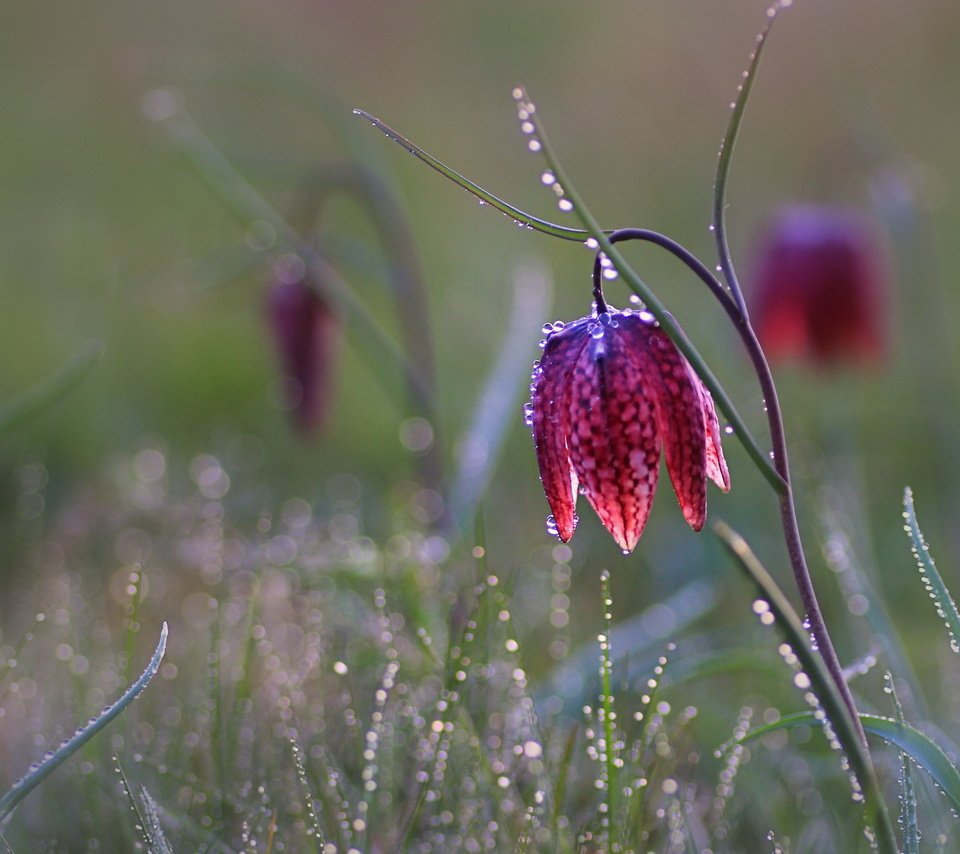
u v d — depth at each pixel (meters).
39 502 1.77
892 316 1.79
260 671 1.59
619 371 1.45
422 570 1.61
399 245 1.68
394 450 1.83
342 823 1.49
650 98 3.16
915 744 1.44
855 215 1.73
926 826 1.51
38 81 3.62
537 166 3.02
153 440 1.85
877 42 3.10
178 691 1.59
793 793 1.55
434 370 1.68
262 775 1.52
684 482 1.45
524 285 1.69
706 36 3.13
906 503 1.47
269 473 1.80
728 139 1.44
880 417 1.81
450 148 3.15
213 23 3.92
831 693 1.43
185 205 2.91
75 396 1.87
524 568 1.66
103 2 3.87
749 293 1.74
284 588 1.62
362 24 3.75
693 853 1.49
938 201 2.35
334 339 1.69
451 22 3.59
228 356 1.99
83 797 1.53
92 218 2.82
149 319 2.18
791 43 3.01
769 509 1.72
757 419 1.78
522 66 3.46
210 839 1.50
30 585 1.69
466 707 1.53
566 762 1.49
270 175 1.68
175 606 1.66
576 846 1.49
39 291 2.37
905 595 1.68
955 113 3.04
